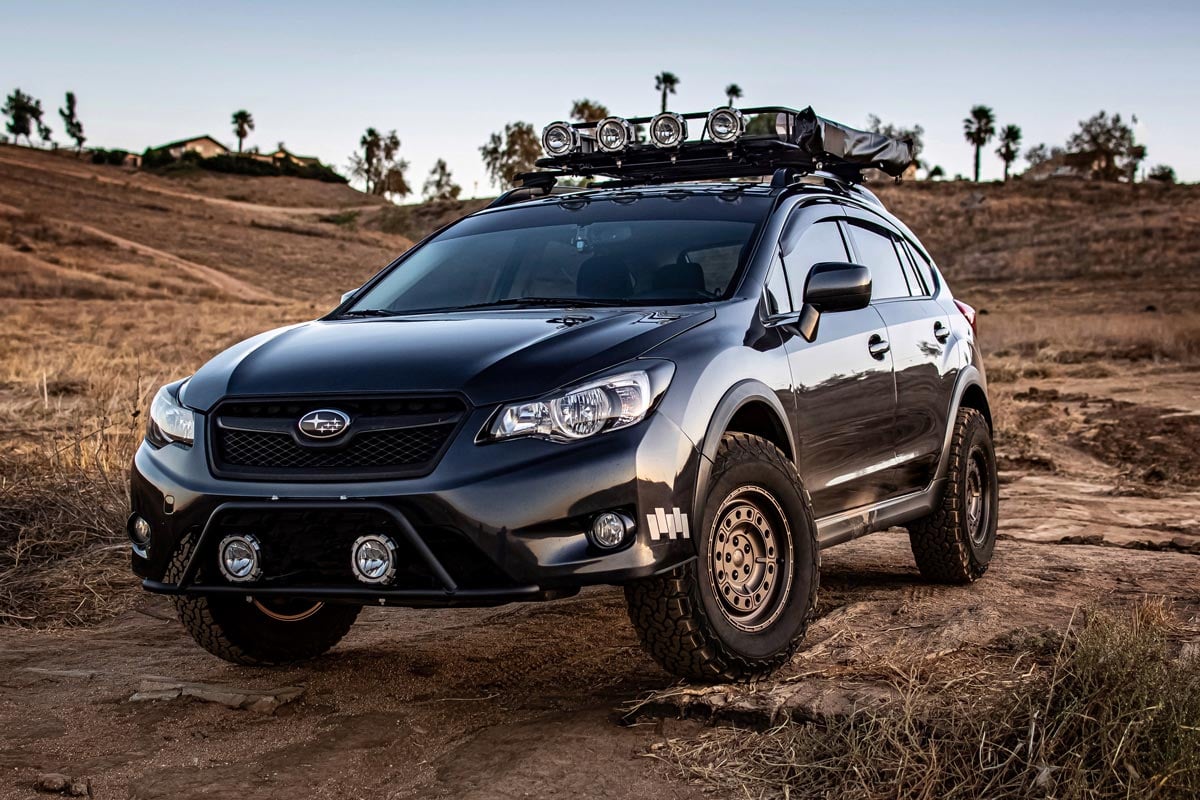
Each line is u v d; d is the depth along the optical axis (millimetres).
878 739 3299
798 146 5242
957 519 5625
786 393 4273
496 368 3660
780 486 4055
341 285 77688
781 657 3990
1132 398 15273
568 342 3801
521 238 4969
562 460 3518
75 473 7691
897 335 5273
